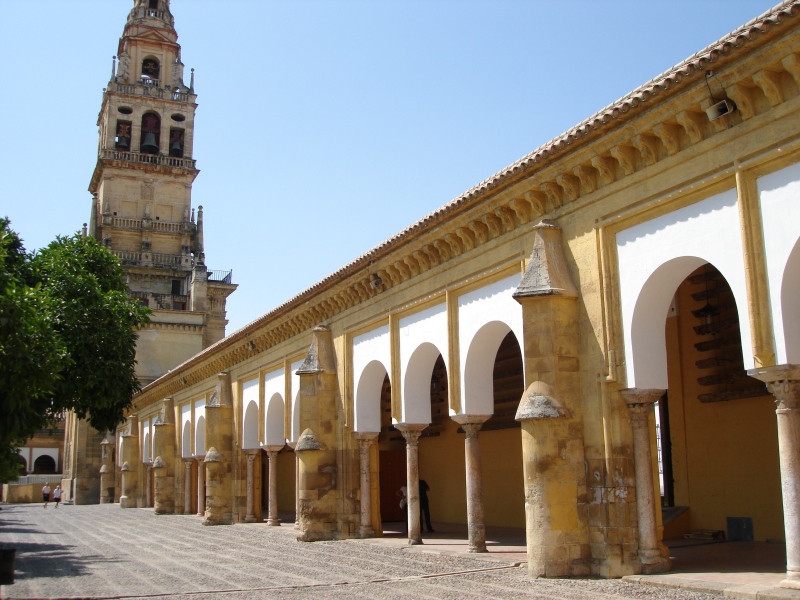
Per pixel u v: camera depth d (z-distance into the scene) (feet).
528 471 45.83
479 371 57.16
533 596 37.96
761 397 55.57
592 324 46.11
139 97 215.10
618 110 42.22
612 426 44.50
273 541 76.74
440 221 58.75
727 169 38.42
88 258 90.94
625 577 41.42
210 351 115.65
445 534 74.49
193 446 129.90
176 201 213.46
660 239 42.42
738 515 56.54
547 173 48.65
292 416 88.58
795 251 35.37
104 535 92.17
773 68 35.76
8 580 27.37
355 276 72.23
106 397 84.79
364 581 45.80
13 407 55.47
